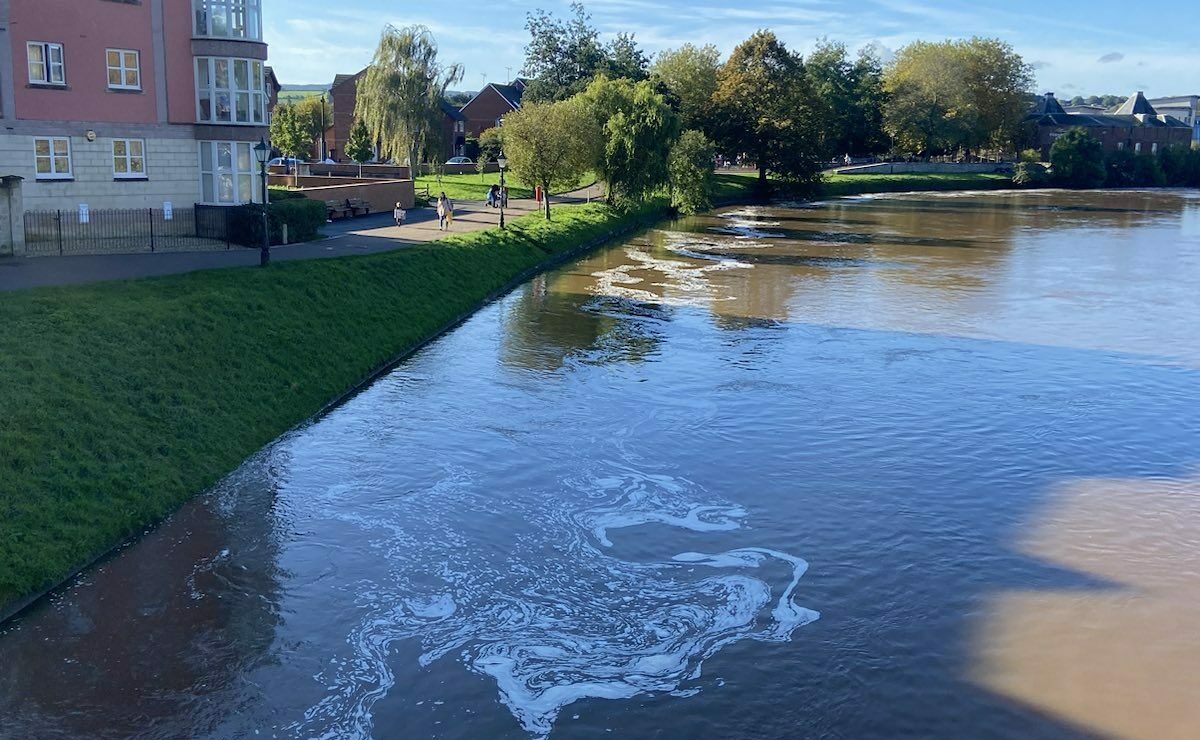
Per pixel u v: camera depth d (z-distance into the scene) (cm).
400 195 5847
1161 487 2002
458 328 3356
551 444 2188
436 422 2328
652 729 1193
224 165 4028
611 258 5238
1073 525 1806
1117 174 14212
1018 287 4441
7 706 1202
